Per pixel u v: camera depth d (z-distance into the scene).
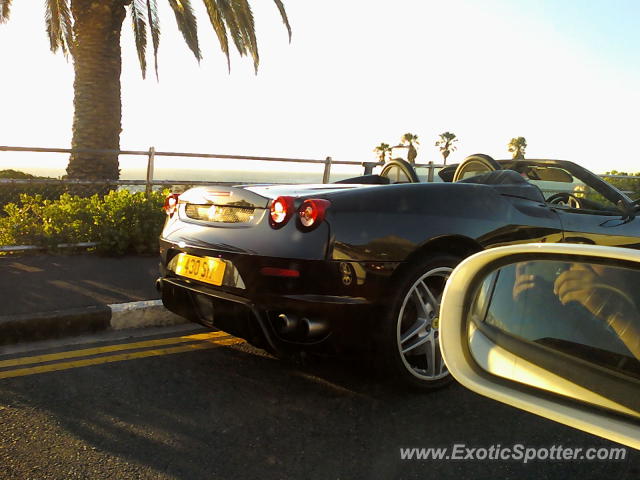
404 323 2.91
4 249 5.63
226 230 2.95
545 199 3.80
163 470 2.18
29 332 3.66
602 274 1.09
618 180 11.80
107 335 3.86
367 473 2.19
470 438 2.49
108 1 9.58
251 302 2.77
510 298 1.25
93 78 9.59
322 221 2.69
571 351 1.11
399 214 2.86
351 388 3.02
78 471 2.15
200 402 2.80
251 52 10.80
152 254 6.09
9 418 2.56
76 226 6.05
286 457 2.30
